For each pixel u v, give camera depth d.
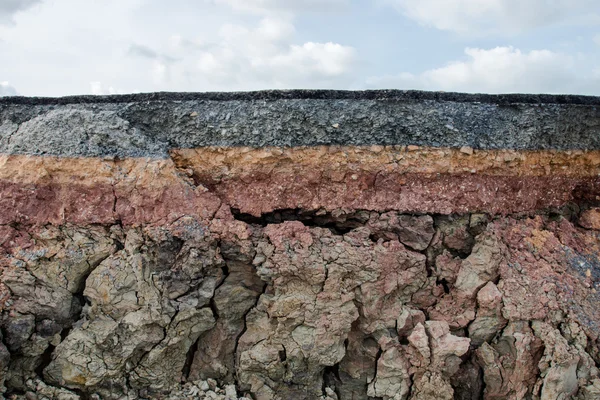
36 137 4.36
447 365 4.14
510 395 4.15
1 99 4.76
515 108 4.70
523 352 4.09
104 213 4.25
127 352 4.04
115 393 4.11
